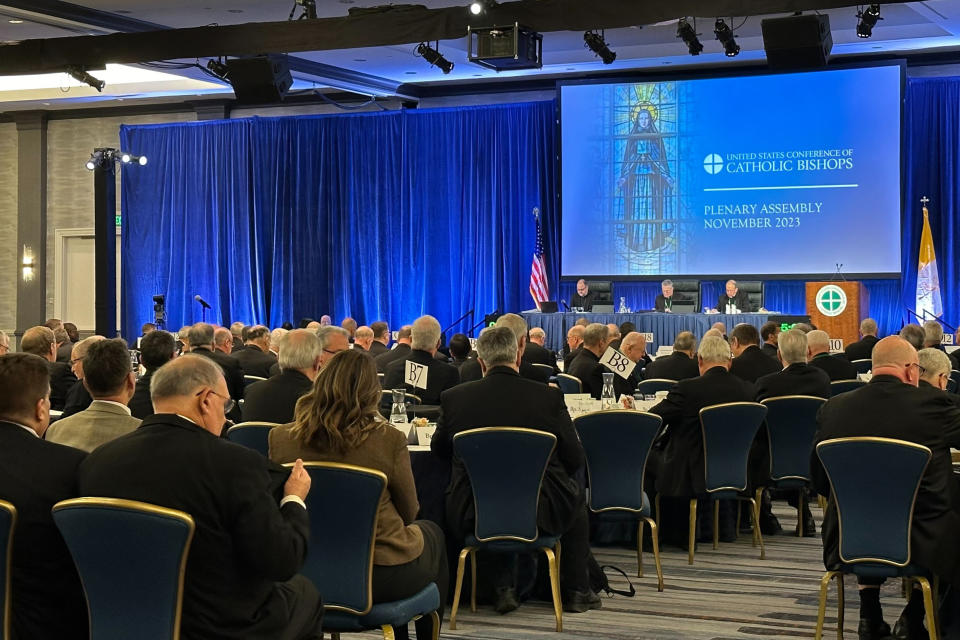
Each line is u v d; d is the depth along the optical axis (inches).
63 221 741.9
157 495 103.6
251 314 686.5
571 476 193.8
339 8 501.0
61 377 259.3
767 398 243.0
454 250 649.6
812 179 583.2
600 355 285.3
